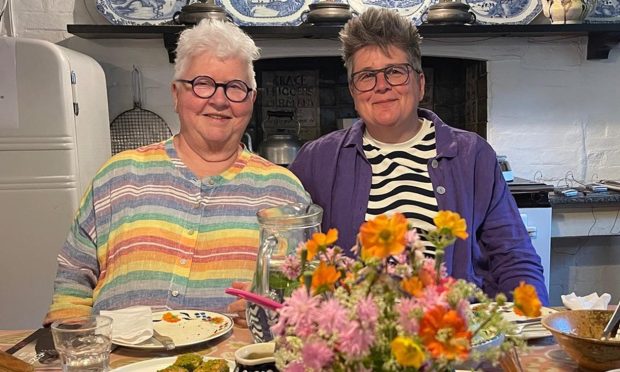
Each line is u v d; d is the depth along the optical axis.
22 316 2.45
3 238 2.41
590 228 2.91
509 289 1.55
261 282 0.99
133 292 1.41
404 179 1.65
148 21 2.94
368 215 1.63
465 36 3.12
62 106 2.36
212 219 1.48
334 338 0.55
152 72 3.06
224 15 2.84
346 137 1.74
